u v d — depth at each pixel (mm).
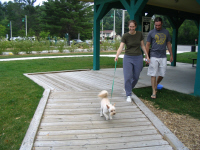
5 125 3449
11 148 2854
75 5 36844
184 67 10211
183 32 48156
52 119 3721
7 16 69312
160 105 4465
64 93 5020
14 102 4410
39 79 6633
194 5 8688
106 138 3207
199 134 3326
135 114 4016
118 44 22656
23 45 17922
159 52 4645
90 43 22906
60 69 8820
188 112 4109
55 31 37938
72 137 3199
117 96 4910
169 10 9711
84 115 3902
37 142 3051
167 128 3496
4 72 7797
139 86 5918
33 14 59438
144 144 3102
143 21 6797
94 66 8742
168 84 6316
